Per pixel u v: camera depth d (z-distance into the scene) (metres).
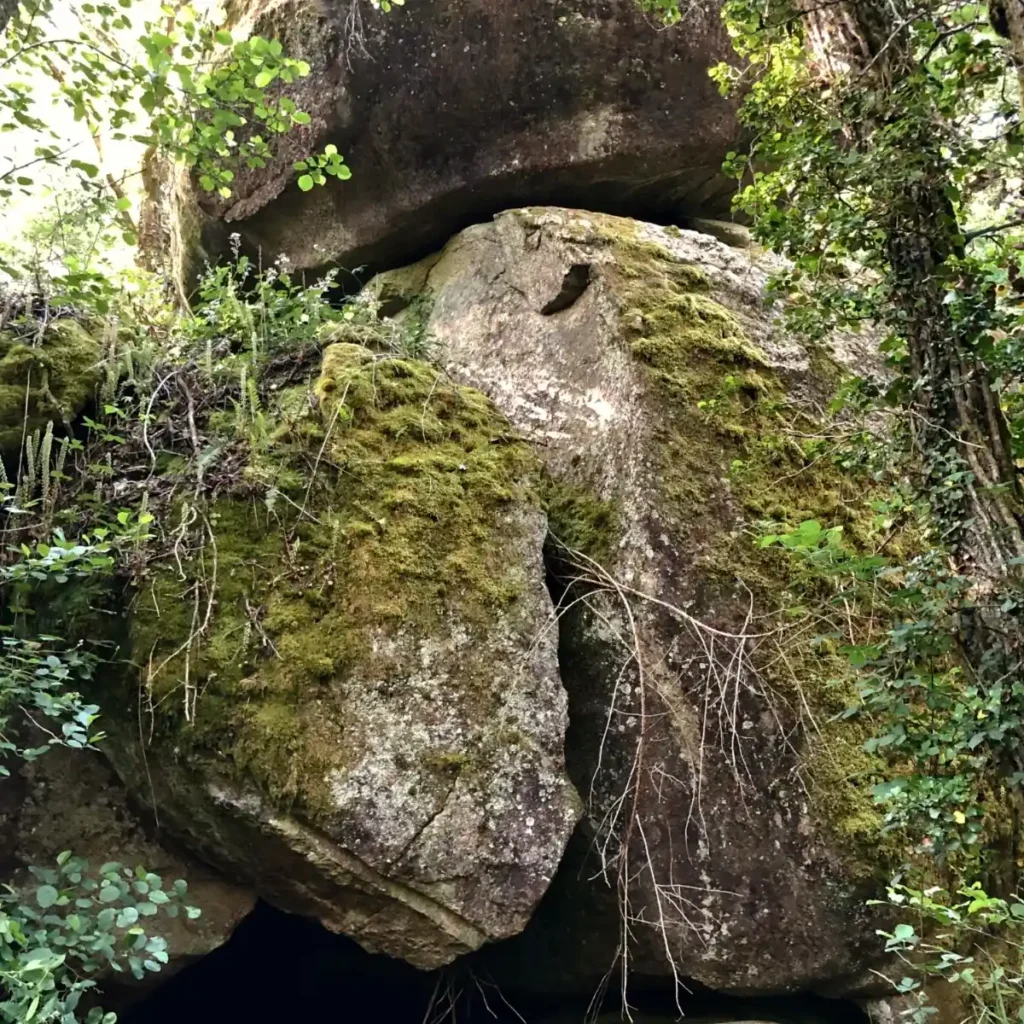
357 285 6.01
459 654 3.35
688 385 4.21
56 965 2.37
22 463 3.65
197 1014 4.48
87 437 3.91
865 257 3.23
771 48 3.48
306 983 4.63
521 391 4.62
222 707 3.04
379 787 3.05
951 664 3.31
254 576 3.30
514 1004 4.14
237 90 3.81
